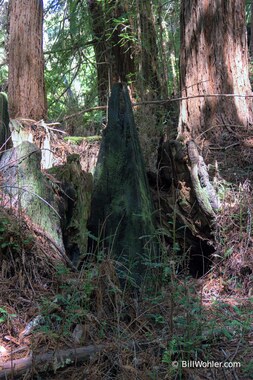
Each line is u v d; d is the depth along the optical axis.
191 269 4.96
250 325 3.65
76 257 4.34
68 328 3.39
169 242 4.79
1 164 4.51
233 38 6.82
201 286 4.31
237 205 4.74
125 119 4.63
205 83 6.79
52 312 3.57
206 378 3.12
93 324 3.45
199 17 6.82
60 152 6.59
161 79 10.12
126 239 4.27
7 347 3.35
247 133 6.55
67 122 8.23
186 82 6.98
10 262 3.91
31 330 3.45
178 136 6.85
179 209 4.80
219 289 4.40
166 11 11.67
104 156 4.59
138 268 4.11
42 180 4.34
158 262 4.18
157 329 3.54
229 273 4.51
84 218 4.45
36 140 6.77
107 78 11.12
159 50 10.95
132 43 10.24
